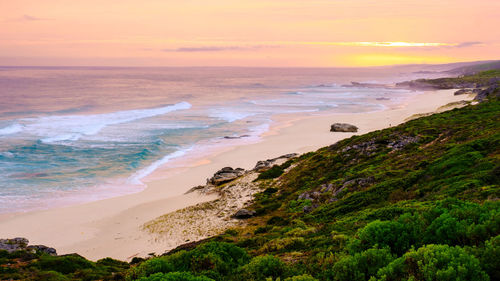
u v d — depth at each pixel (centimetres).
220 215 3123
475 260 630
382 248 895
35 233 2948
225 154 5575
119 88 17888
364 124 7694
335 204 2498
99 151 5575
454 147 2792
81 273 1853
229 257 1234
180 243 2581
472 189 1619
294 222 2297
